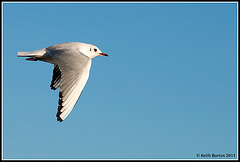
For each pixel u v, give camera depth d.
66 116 10.66
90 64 11.80
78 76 11.24
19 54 14.13
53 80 15.27
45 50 14.07
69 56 12.44
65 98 10.80
